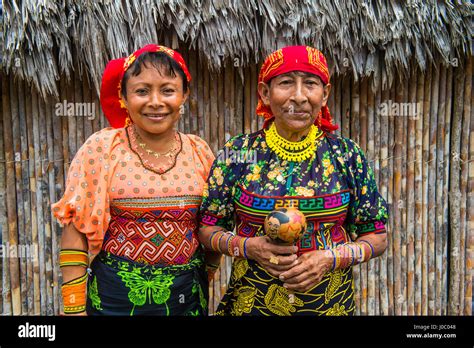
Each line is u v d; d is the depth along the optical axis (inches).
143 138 65.5
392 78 91.2
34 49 80.0
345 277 66.1
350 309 66.7
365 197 65.8
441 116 99.6
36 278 95.5
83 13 80.3
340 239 65.7
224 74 94.8
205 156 71.9
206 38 83.4
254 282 64.9
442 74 97.9
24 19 76.5
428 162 100.9
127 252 63.5
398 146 99.5
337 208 62.7
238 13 82.7
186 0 81.7
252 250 61.9
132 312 63.6
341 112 97.9
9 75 89.7
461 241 103.6
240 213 65.1
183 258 65.8
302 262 60.5
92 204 63.0
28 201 93.7
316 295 63.7
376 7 85.7
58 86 90.9
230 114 96.1
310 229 62.4
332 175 63.6
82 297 63.9
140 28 80.9
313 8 83.0
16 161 92.2
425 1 85.8
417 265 103.4
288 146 64.1
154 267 63.7
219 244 65.3
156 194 63.2
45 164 93.0
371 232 67.2
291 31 83.8
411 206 101.6
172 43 86.0
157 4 80.4
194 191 66.5
